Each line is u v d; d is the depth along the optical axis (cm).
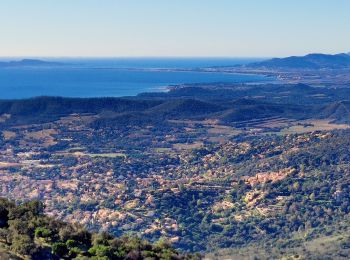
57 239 8238
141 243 8731
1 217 8800
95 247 8019
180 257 8644
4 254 7162
